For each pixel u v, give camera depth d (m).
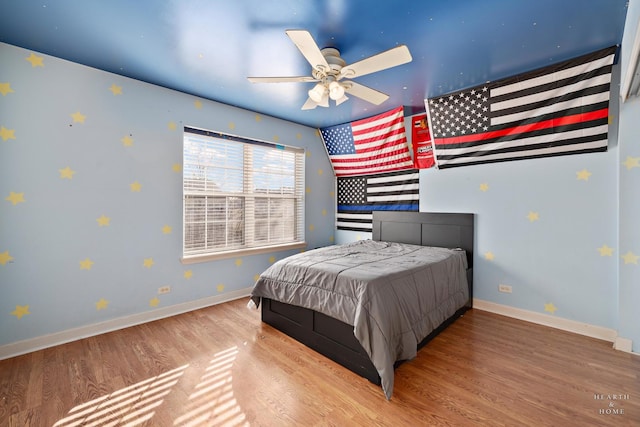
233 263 3.49
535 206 2.79
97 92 2.53
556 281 2.69
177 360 2.14
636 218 2.16
